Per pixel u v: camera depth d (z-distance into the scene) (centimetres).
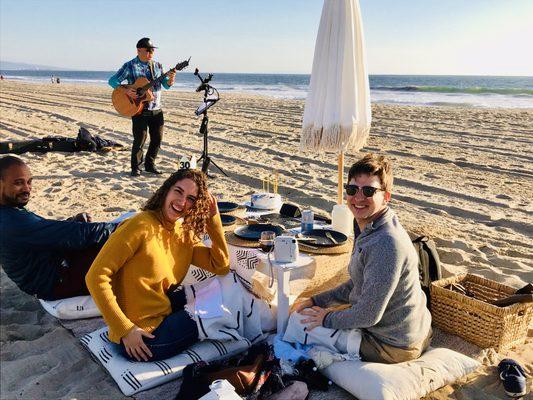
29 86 3953
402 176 860
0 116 1531
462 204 697
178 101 2545
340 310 293
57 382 284
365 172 267
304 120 397
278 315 319
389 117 1784
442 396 275
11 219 311
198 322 296
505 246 533
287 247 312
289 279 312
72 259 346
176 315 296
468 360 294
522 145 1180
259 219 405
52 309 347
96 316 354
